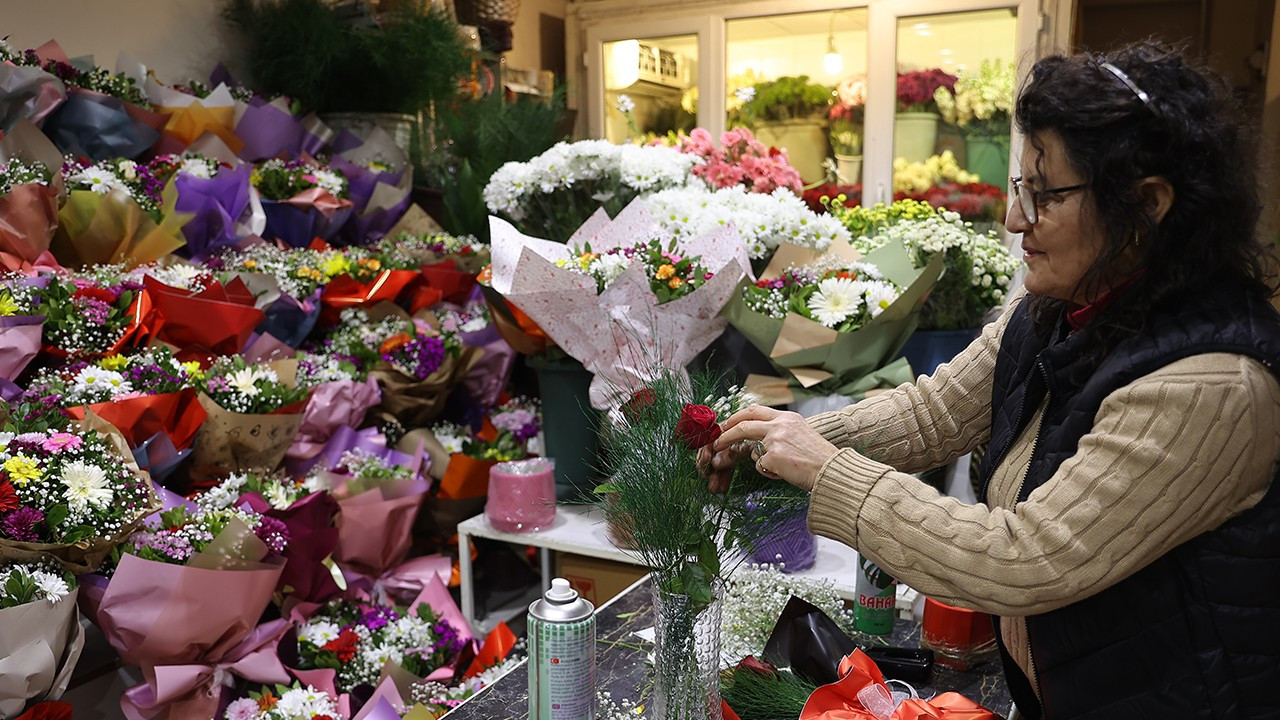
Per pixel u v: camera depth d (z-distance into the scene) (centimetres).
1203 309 92
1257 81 489
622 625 158
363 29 317
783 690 128
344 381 239
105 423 177
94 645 196
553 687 117
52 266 214
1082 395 97
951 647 148
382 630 215
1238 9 520
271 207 275
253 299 230
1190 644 92
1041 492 94
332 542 207
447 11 344
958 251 247
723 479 117
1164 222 91
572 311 217
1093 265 93
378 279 270
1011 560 92
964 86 418
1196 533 89
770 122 451
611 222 242
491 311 241
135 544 174
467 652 221
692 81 461
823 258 236
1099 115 89
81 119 246
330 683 196
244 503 198
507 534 229
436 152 342
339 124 323
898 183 432
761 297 222
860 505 101
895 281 240
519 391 314
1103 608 95
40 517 156
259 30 322
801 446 107
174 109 268
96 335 202
